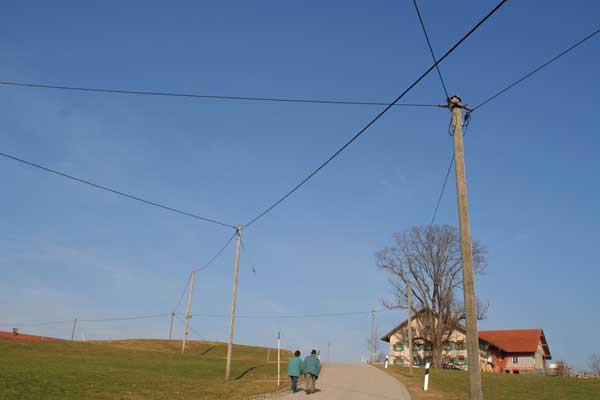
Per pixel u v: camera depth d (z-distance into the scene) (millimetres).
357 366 48000
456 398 23250
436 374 40406
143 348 68188
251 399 21859
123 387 23328
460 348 79125
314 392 24844
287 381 31281
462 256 14641
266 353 77688
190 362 44438
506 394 26312
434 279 60438
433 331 60594
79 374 27016
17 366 29234
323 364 49875
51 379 23891
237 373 37156
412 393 25188
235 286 34062
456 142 15820
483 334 88750
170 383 26297
